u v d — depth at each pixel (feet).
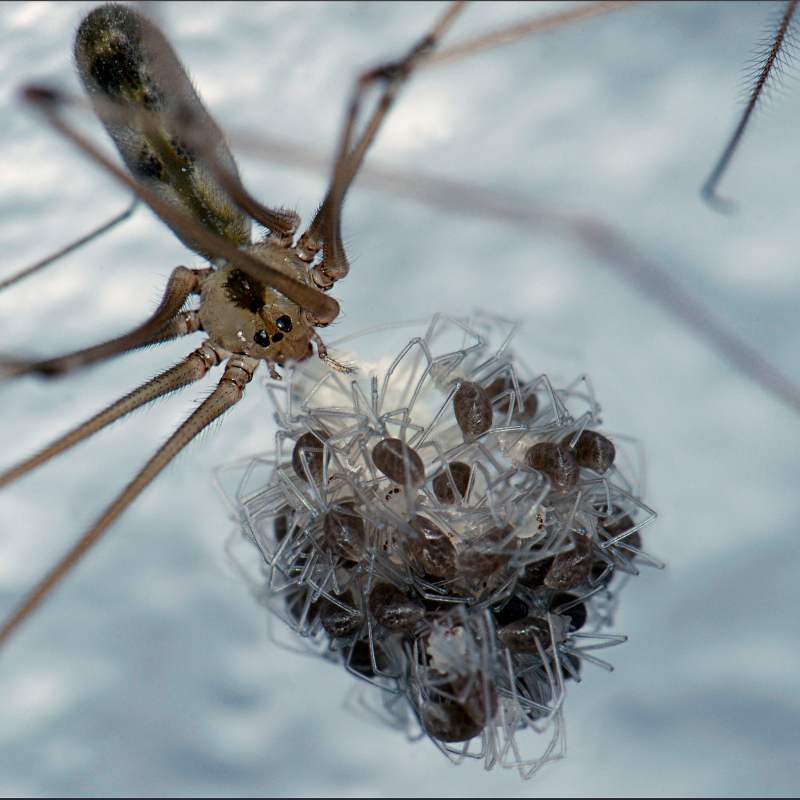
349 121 0.21
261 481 0.21
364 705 0.21
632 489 0.21
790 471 0.21
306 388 0.21
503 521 0.21
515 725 0.21
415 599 0.21
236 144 0.21
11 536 0.21
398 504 0.21
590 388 0.21
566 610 0.21
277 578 0.21
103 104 0.21
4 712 0.21
